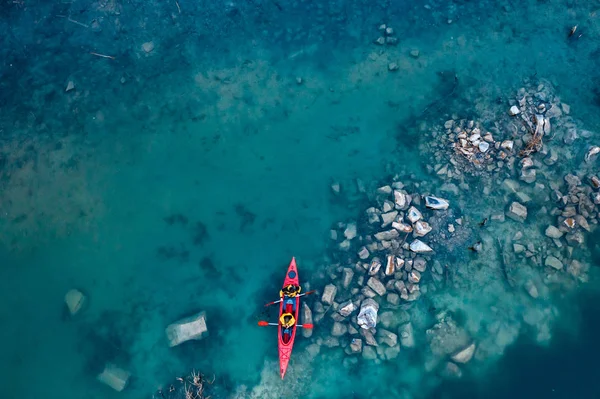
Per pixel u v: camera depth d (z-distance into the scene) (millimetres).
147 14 24297
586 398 18203
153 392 18453
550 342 18984
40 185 21406
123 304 19766
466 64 23797
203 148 22297
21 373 18812
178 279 20172
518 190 20734
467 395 18297
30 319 19531
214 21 24250
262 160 22125
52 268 20281
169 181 21719
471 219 20438
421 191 21000
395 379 18500
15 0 24547
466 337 18844
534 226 20266
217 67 23578
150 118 22672
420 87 23359
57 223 20875
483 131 21938
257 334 19297
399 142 22266
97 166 21797
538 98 22531
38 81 23172
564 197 20453
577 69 23625
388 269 19281
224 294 19953
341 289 19484
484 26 24594
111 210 21172
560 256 19812
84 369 18859
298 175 21875
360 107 23031
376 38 24219
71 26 24188
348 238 20297
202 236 20844
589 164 21141
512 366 18625
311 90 23297
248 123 22688
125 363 18859
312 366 18578
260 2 24609
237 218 21125
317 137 22516
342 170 21891
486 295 19406
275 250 20594
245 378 18562
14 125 22344
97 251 20578
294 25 24391
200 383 18266
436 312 19141
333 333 18766
